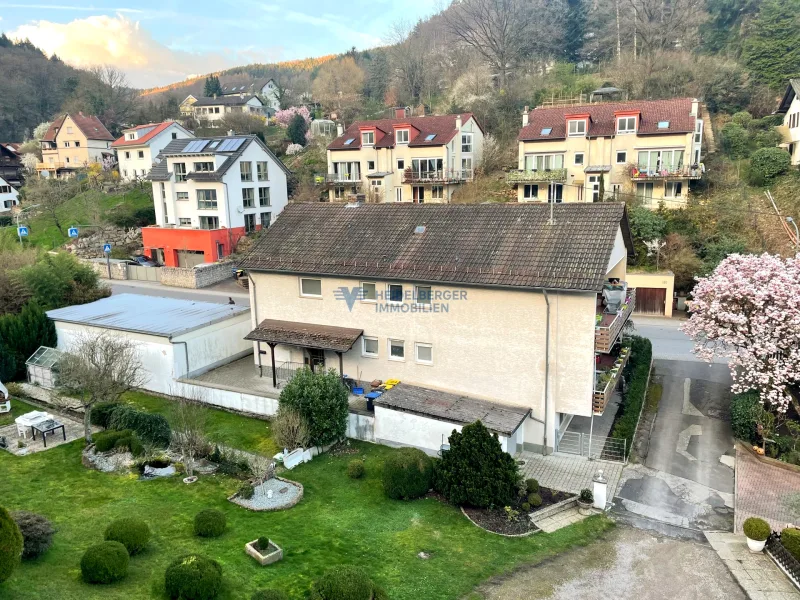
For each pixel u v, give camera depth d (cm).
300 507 1844
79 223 6625
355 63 11394
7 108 11494
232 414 2638
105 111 10731
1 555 1137
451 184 5772
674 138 4719
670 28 6806
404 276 2409
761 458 2211
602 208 2370
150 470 2020
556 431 2269
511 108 6762
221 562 1462
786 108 5306
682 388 2884
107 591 1280
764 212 4503
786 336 2291
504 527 1784
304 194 6400
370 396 2447
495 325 2294
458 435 1916
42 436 2272
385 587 1461
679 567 1620
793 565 1547
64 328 3136
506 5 7694
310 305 2734
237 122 8806
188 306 3359
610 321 2331
